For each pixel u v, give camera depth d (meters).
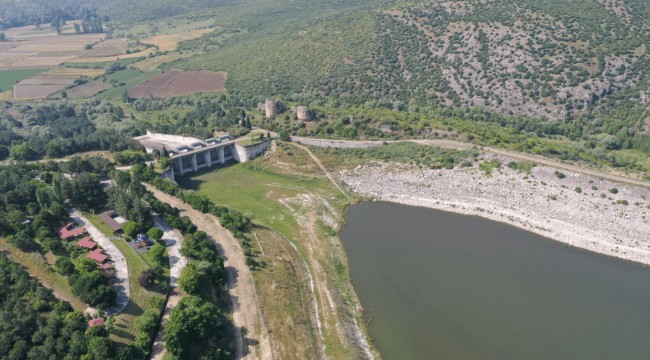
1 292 91.25
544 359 95.00
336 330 102.38
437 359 95.38
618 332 102.00
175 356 85.31
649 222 135.88
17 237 106.62
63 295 95.94
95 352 79.81
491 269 123.88
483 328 103.25
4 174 137.88
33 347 80.56
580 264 125.62
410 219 151.12
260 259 120.50
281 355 93.38
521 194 154.25
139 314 95.06
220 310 101.88
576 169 159.75
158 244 112.69
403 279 120.31
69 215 127.81
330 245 136.50
